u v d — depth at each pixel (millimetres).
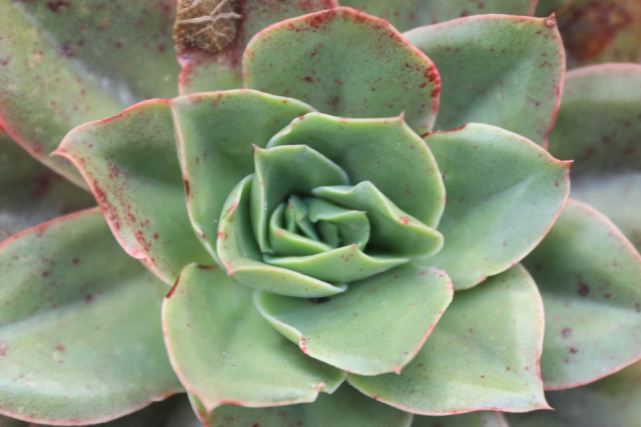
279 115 258
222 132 257
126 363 267
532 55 269
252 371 250
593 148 294
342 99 269
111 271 274
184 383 240
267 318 259
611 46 305
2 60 264
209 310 257
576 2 302
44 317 267
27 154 282
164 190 264
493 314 262
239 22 268
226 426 258
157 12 276
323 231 264
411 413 263
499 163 262
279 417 261
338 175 265
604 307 274
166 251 261
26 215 285
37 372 260
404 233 260
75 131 250
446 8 287
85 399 261
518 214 263
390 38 258
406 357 242
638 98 288
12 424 274
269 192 264
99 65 278
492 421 270
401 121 252
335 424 261
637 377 283
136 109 253
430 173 258
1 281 264
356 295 264
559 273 278
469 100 279
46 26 271
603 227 273
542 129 273
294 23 257
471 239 269
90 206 289
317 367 254
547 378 271
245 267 245
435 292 254
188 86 270
